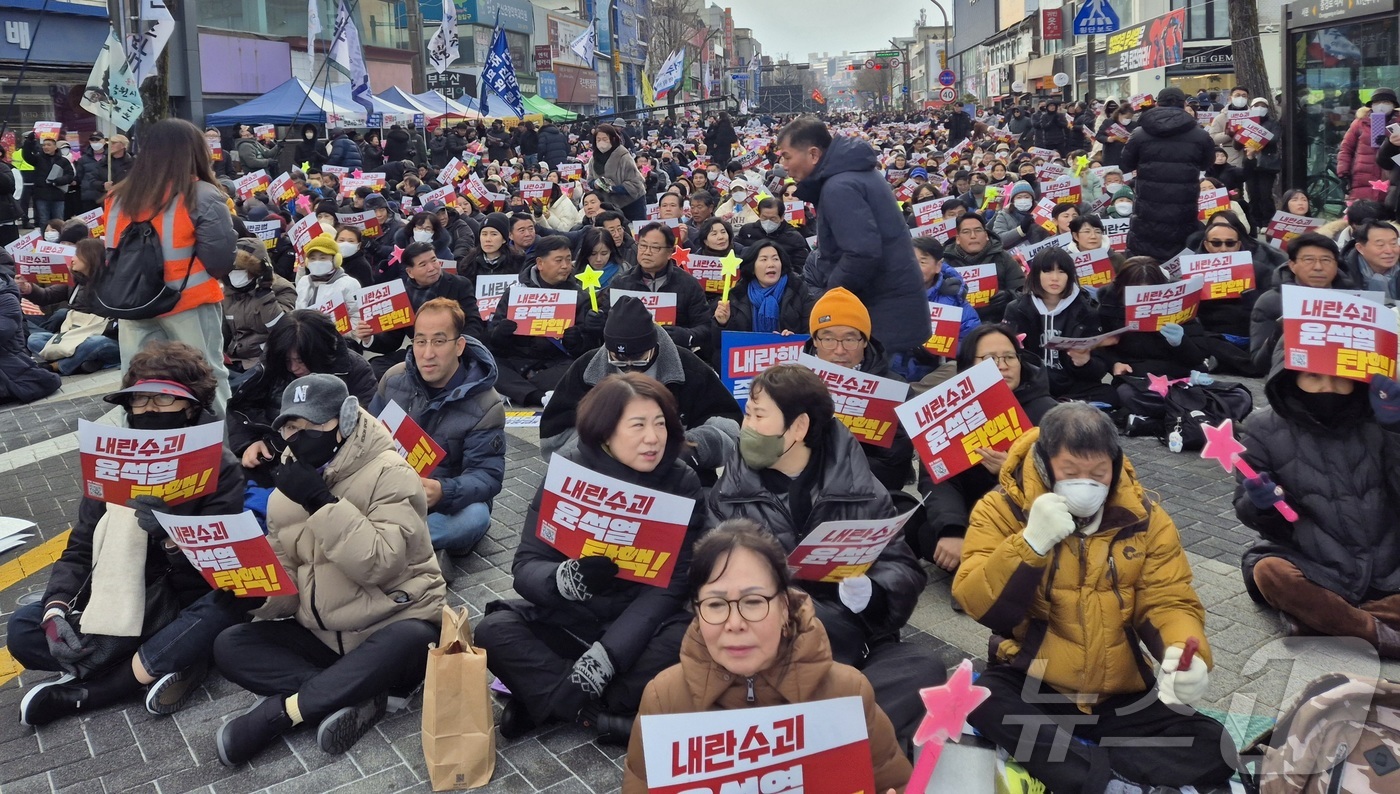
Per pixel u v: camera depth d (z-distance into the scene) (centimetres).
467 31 5722
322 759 445
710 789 272
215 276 727
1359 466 489
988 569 383
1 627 581
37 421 991
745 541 307
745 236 1180
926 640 529
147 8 1511
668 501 415
